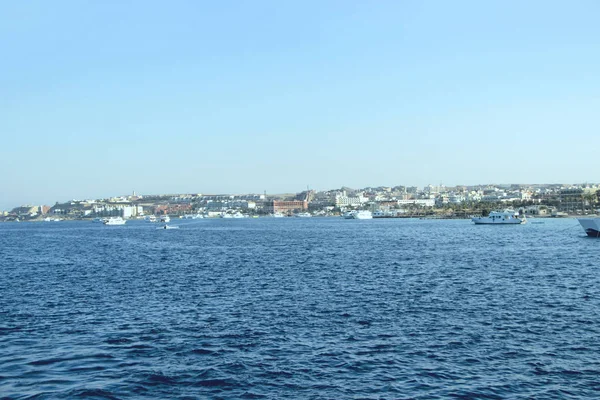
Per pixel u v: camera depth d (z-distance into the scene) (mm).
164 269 106688
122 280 89938
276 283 83125
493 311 59188
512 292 71875
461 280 84250
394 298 68062
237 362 41938
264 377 38750
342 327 52406
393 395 35500
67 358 43312
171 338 49031
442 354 43406
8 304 67312
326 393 35906
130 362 42219
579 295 69062
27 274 101250
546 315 56938
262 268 105188
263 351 44688
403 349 44812
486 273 92875
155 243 198875
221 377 38750
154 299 69688
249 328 52406
